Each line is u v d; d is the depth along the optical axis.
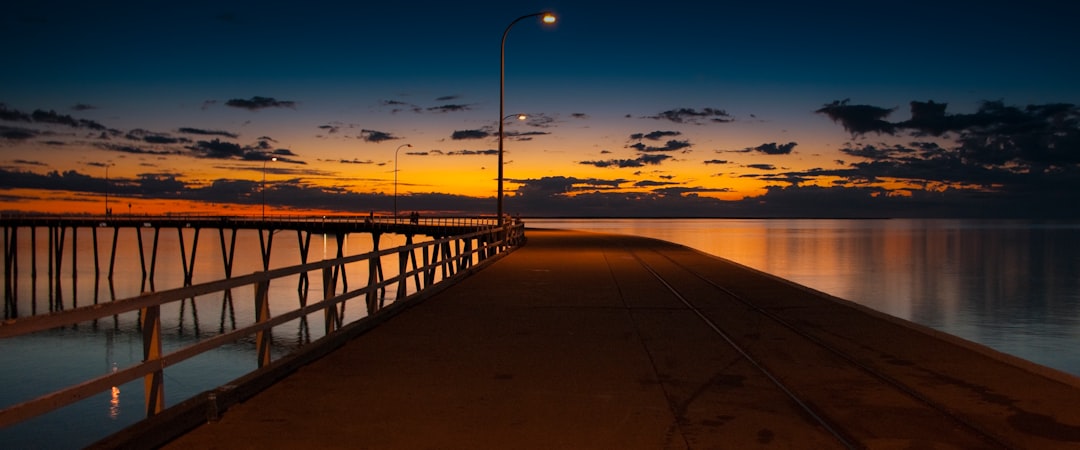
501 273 23.97
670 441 6.45
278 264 96.44
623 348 10.81
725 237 171.88
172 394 24.81
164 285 72.31
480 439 6.46
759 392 8.19
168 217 96.69
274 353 31.23
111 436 5.83
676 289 19.06
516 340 11.43
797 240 159.00
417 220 79.62
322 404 7.55
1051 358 36.66
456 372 9.12
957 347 10.91
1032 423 6.98
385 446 6.25
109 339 36.25
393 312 14.01
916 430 6.77
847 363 9.77
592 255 34.03
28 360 31.72
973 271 86.12
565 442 6.40
